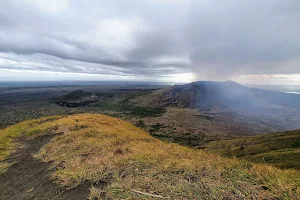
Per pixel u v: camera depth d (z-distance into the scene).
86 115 26.95
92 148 9.67
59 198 5.47
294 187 5.00
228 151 85.75
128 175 6.03
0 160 9.77
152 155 7.77
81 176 6.41
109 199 4.91
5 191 6.47
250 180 5.41
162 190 5.07
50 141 12.41
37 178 7.18
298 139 78.00
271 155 54.59
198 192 4.90
